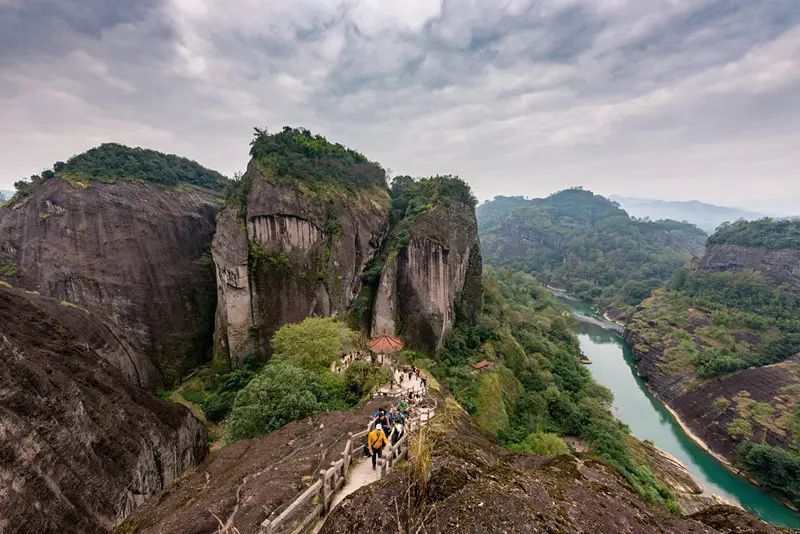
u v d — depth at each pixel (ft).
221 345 140.05
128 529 37.68
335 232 142.41
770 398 155.12
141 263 143.02
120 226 142.41
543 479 22.62
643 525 19.66
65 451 48.80
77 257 134.31
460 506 18.97
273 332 132.67
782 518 112.27
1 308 66.28
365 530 20.40
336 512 22.67
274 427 63.98
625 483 24.71
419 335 147.13
